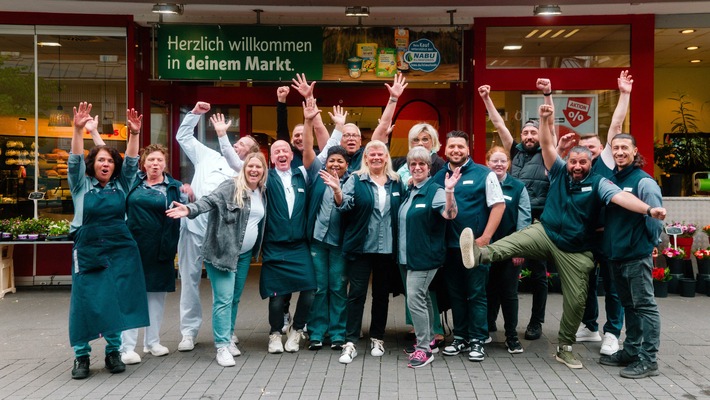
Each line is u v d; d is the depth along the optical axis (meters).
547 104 5.75
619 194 4.98
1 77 9.12
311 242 5.84
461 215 5.43
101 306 4.99
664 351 5.75
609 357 5.37
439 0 8.21
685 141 10.90
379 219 5.50
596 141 6.06
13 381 5.04
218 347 5.46
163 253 5.62
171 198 5.71
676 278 8.37
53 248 9.12
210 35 8.65
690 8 8.60
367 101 10.39
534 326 6.20
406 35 8.67
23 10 8.91
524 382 4.93
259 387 4.84
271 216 5.72
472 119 9.05
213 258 5.34
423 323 5.35
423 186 5.29
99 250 5.07
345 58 8.70
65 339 6.37
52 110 9.16
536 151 6.66
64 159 9.21
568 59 8.84
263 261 5.72
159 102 9.96
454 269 5.58
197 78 8.68
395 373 5.16
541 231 5.38
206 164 6.01
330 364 5.41
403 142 10.34
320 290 5.86
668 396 4.61
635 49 8.78
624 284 5.13
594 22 8.80
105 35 9.06
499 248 5.25
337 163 5.74
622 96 5.77
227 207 5.39
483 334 5.53
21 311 7.66
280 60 8.70
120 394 4.71
